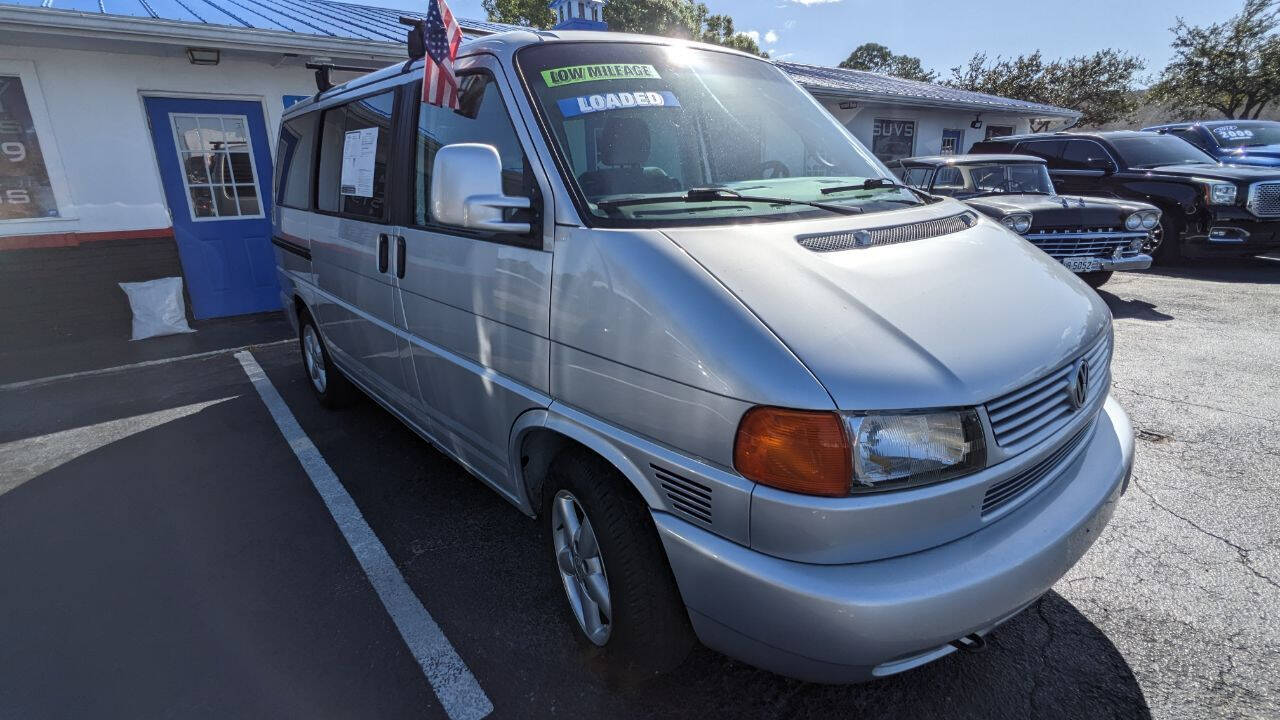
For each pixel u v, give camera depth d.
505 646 2.38
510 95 2.33
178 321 6.82
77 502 3.46
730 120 2.60
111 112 6.45
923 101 12.06
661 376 1.75
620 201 2.12
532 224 2.15
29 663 2.34
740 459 1.61
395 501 3.38
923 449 1.57
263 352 6.07
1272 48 21.70
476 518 3.21
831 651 1.56
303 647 2.39
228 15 6.75
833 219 2.16
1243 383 4.64
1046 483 1.92
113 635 2.47
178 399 4.92
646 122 2.38
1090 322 2.10
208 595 2.70
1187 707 2.04
